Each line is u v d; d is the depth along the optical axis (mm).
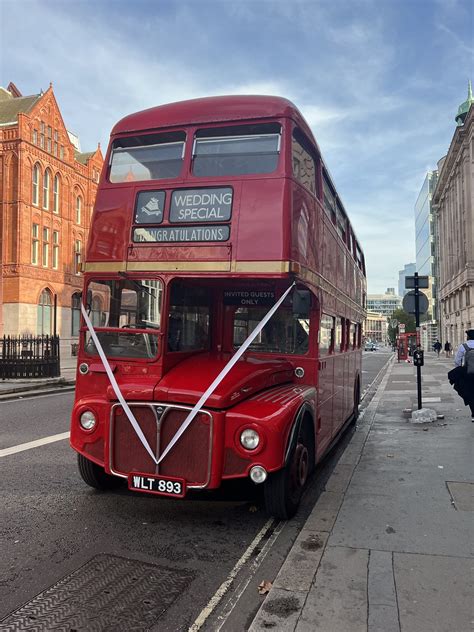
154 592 3713
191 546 4555
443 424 10203
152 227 5359
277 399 5047
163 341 5176
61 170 39500
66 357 35375
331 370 7324
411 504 5418
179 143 5531
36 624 3291
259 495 5984
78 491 6035
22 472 6816
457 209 50844
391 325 94188
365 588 3592
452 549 4246
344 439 9328
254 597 3656
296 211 5266
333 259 7637
